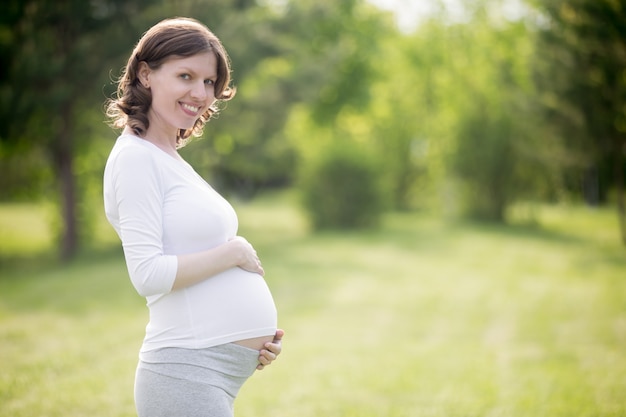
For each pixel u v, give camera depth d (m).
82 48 11.59
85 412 4.45
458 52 24.89
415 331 7.45
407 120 25.22
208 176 15.95
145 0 11.95
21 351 6.24
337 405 4.74
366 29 23.45
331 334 7.25
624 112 13.10
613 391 5.00
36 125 12.41
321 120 23.31
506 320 7.96
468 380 5.43
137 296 9.38
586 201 24.25
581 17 12.18
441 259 13.09
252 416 4.48
